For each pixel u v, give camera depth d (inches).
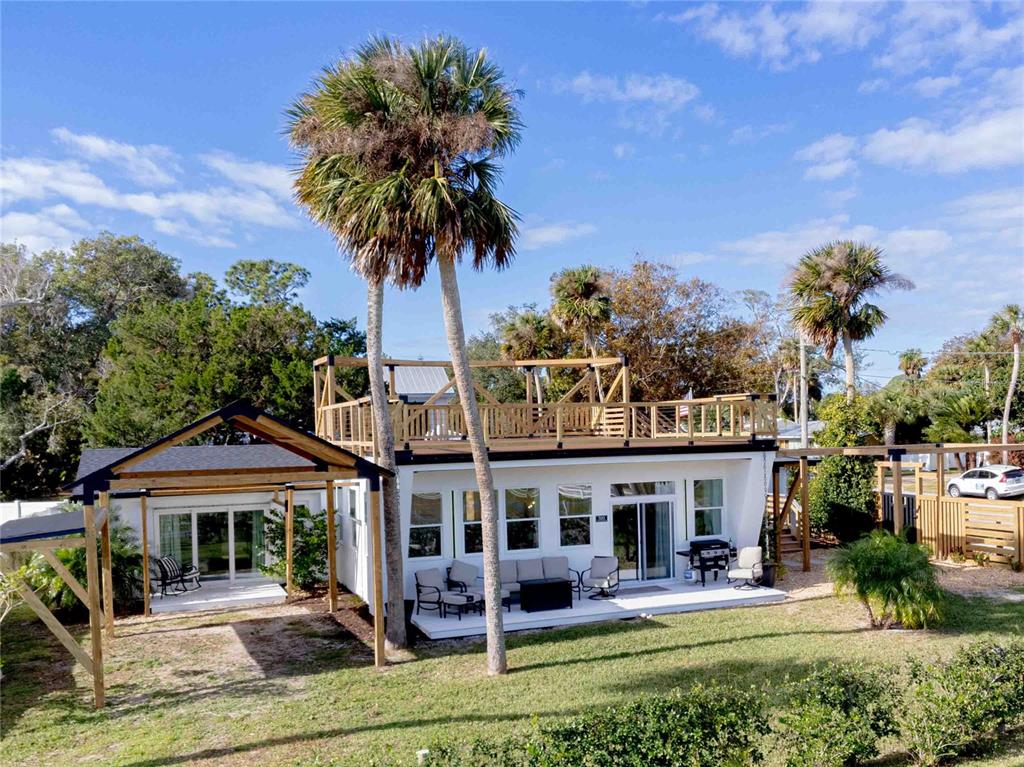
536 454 663.1
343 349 1422.2
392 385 708.7
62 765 356.2
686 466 750.5
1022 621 561.0
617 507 732.0
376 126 456.8
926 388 1669.5
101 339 1879.9
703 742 277.0
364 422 654.5
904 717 308.8
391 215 447.5
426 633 577.3
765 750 321.4
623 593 682.2
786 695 373.1
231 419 482.6
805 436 1315.2
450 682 463.8
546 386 1605.6
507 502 689.0
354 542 742.5
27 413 1583.4
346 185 471.2
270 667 511.2
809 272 1342.3
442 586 637.9
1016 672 326.3
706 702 300.7
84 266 1951.3
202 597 745.6
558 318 1371.8
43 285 1737.2
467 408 484.1
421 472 660.7
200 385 1182.9
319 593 763.4
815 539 951.6
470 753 294.5
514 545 691.4
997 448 872.9
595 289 1362.0
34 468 1603.1
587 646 532.4
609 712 295.6
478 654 526.9
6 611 476.4
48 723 414.0
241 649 560.4
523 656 514.0
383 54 470.0
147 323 1262.3
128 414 1181.1
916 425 1621.6
